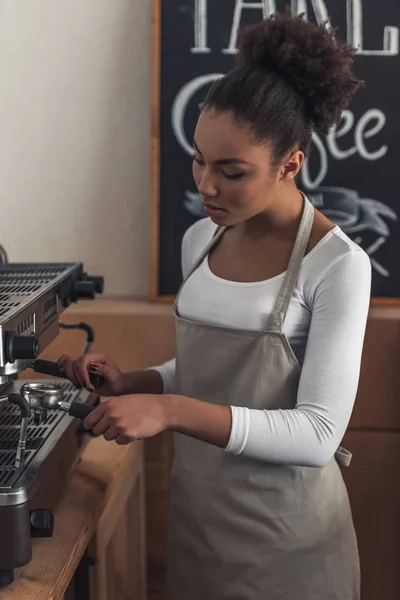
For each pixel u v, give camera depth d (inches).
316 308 38.8
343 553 43.9
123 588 51.8
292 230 41.0
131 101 61.9
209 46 60.1
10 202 63.5
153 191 61.4
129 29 60.9
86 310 60.3
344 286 38.0
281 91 37.3
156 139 60.9
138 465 56.7
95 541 43.2
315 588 42.6
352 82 39.4
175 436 46.6
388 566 62.7
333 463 44.8
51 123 62.3
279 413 37.8
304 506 42.1
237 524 42.1
